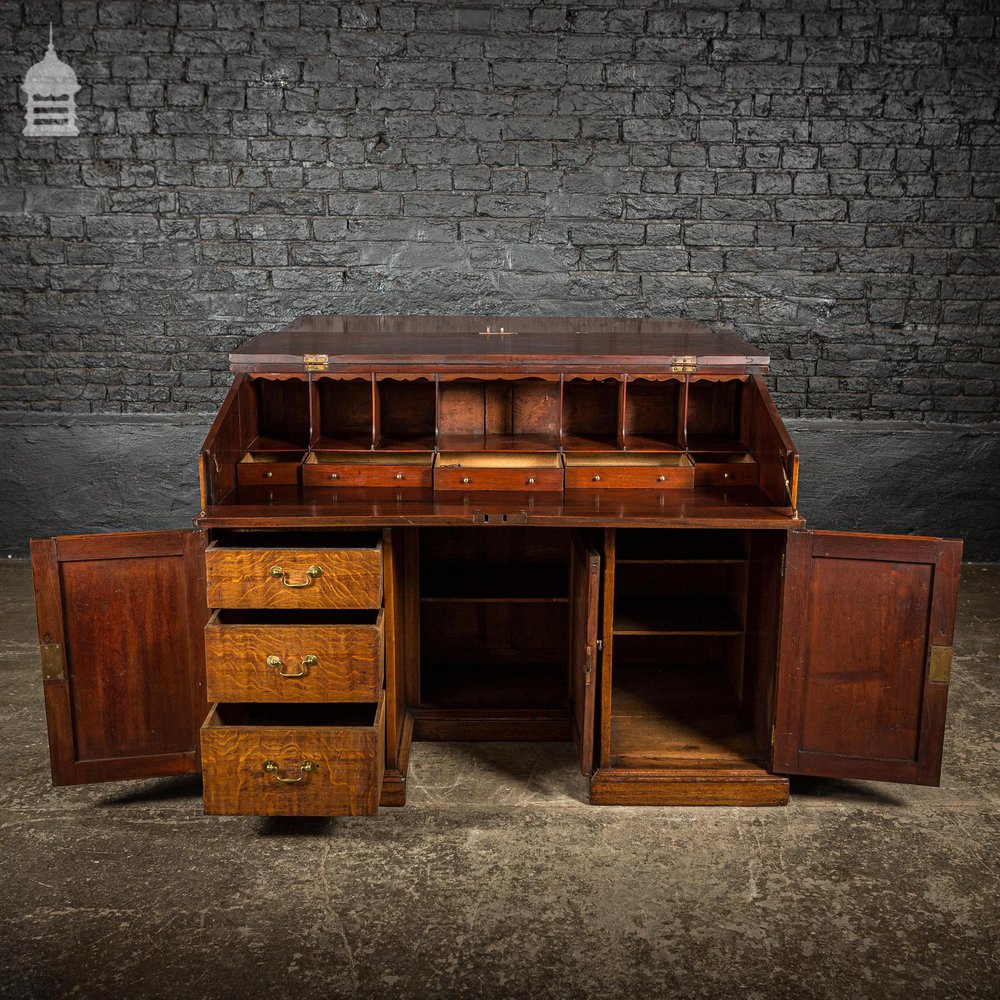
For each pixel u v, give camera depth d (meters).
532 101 4.62
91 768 2.79
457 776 3.05
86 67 4.59
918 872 2.58
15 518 4.92
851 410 4.95
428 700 3.35
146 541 2.71
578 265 4.77
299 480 3.01
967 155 4.67
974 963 2.23
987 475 4.93
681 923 2.37
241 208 4.71
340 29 4.57
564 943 2.29
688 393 3.29
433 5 4.55
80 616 2.71
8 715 3.41
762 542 2.97
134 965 2.21
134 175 4.68
